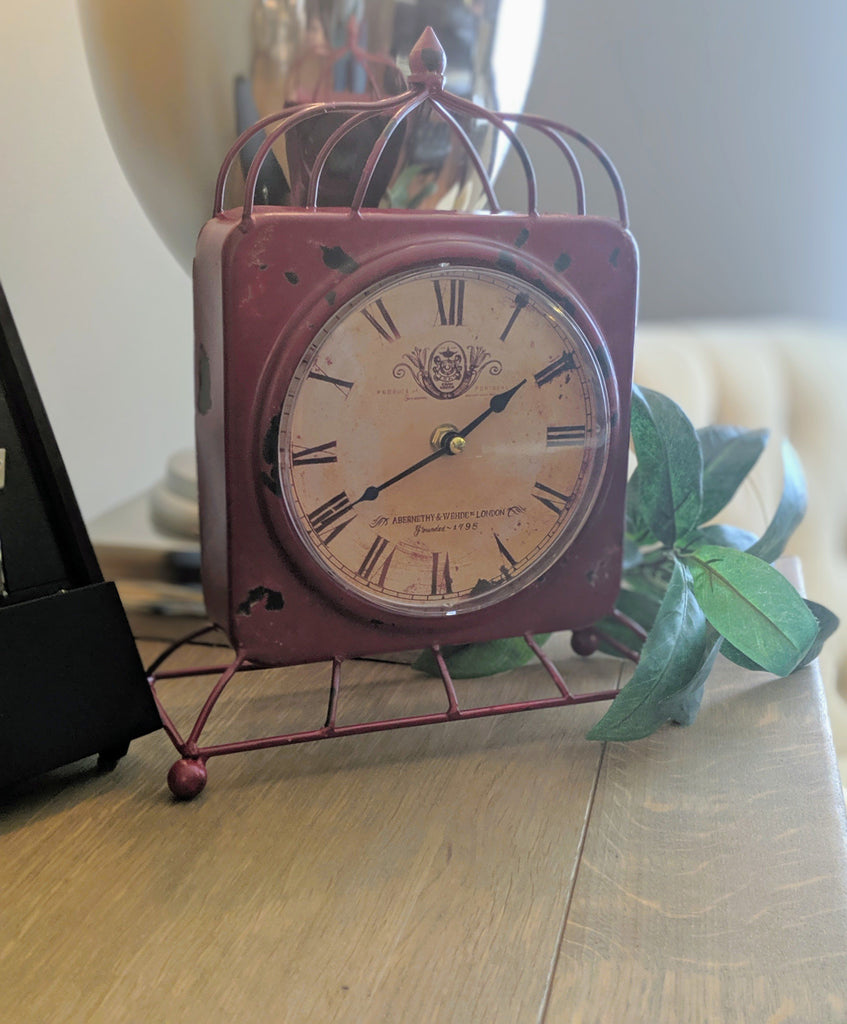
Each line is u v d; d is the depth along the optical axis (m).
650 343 0.89
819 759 0.36
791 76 1.00
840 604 0.88
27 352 0.52
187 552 0.49
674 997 0.25
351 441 0.36
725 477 0.45
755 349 0.92
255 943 0.27
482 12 0.40
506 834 0.32
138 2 0.39
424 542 0.38
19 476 0.35
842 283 1.06
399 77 0.40
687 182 1.02
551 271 0.37
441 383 0.36
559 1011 0.25
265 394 0.34
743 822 0.33
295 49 0.39
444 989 0.25
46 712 0.33
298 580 0.36
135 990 0.25
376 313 0.35
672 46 0.98
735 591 0.37
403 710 0.41
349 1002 0.25
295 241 0.34
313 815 0.33
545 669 0.45
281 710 0.40
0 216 0.49
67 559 0.35
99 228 0.56
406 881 0.30
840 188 1.03
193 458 0.57
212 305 0.35
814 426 0.92
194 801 0.34
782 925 0.28
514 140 0.37
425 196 0.43
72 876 0.30
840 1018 0.24
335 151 0.39
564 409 0.38
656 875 0.30
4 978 0.26
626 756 0.37
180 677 0.41
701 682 0.37
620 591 0.45
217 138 0.41
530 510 0.39
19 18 0.48
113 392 0.60
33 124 0.50
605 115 0.99
